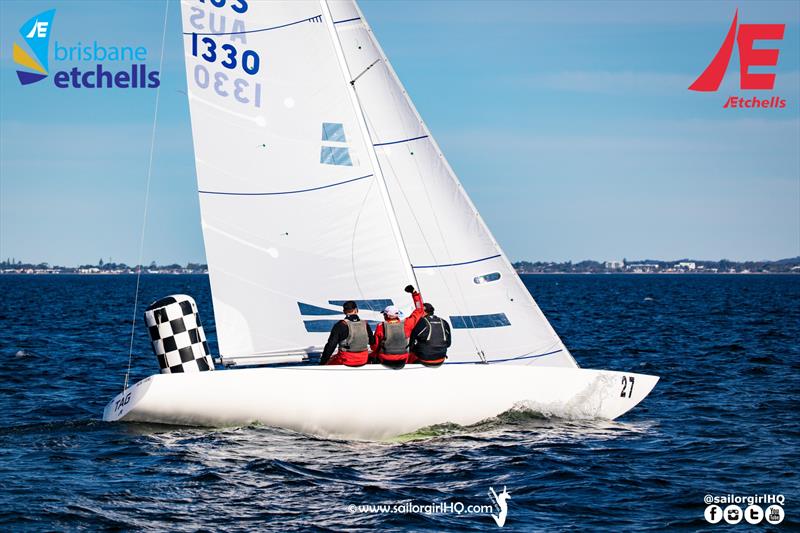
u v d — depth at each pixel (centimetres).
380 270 3450
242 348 3353
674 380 5062
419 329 3222
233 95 3353
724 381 5012
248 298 3359
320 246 3412
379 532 2180
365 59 3641
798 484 2694
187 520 2241
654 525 2283
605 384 3553
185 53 3316
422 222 3638
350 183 3428
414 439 3203
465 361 3634
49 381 4872
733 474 2805
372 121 3625
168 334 3184
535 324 3622
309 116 3406
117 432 3116
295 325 3400
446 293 3638
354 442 3123
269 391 3084
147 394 3042
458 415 3303
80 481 2561
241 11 3353
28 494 2420
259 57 3372
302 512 2323
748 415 3869
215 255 3338
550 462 2888
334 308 3425
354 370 3133
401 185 3638
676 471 2830
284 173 3388
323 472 2705
